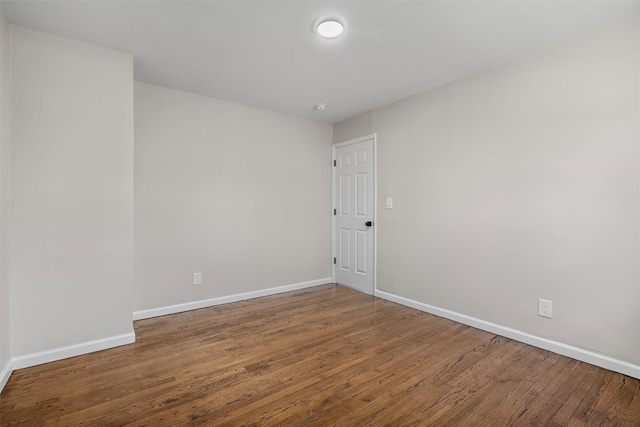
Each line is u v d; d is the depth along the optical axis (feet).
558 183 7.24
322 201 13.99
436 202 9.94
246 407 5.34
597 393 5.74
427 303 10.25
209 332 8.58
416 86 9.89
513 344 7.79
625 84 6.31
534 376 6.31
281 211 12.69
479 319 8.83
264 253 12.23
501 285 8.32
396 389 5.87
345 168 13.62
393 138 11.39
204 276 10.77
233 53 7.83
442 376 6.32
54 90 6.98
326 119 13.62
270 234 12.39
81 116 7.27
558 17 6.30
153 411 5.23
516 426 4.90
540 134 7.52
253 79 9.37
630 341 6.30
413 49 7.59
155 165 9.82
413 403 5.46
